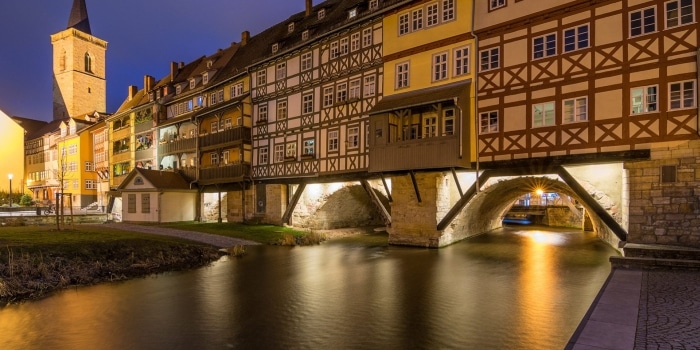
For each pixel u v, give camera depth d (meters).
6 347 7.27
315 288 11.22
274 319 8.61
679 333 6.52
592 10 14.03
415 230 18.67
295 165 24.23
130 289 11.34
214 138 29.16
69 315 9.04
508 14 15.92
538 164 15.12
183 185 30.58
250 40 34.06
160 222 28.61
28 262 12.46
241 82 28.86
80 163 48.34
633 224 13.08
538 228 29.81
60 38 59.22
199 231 23.16
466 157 16.30
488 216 25.52
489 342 7.21
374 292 10.74
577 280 11.93
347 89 21.45
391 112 17.83
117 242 15.96
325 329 7.97
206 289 11.23
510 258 15.74
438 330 7.85
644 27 13.07
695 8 12.24
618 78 13.48
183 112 34.84
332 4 25.83
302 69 24.17
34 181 58.59
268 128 26.28
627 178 13.28
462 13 17.16
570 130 14.38
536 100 15.17
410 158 17.05
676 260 11.33
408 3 18.67
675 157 12.44
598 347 5.99
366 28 20.75
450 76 17.45
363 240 21.69
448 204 18.62
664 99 12.63
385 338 7.47
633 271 11.34
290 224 25.44
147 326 8.27
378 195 21.30
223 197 31.80
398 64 19.22
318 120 22.92
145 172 29.61
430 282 11.84
